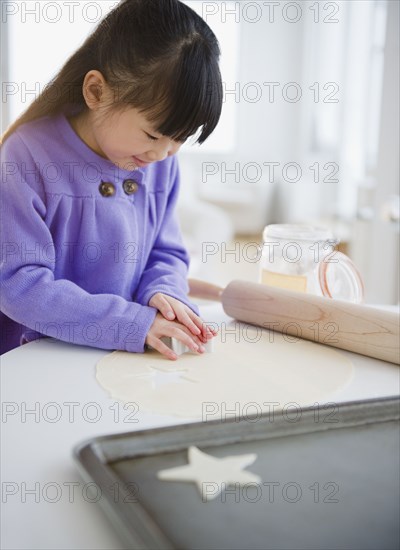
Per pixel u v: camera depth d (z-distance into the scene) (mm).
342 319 788
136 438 488
